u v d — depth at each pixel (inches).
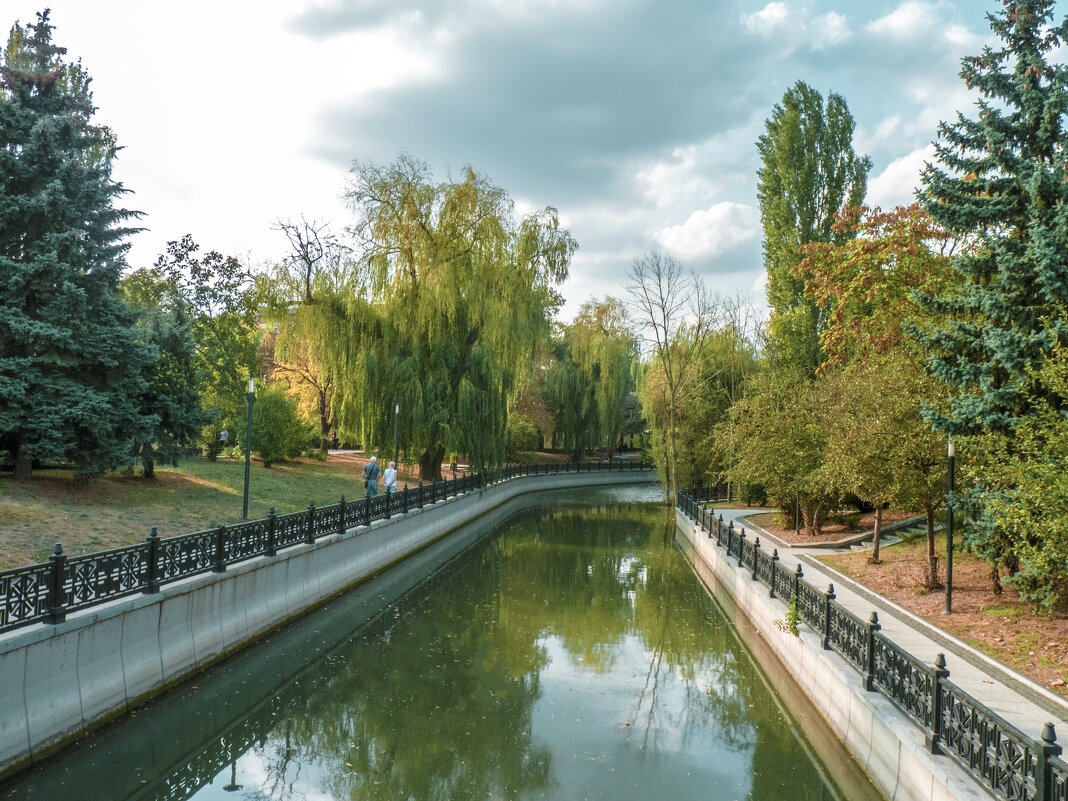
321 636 523.5
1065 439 326.6
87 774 305.1
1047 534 335.9
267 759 337.1
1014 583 424.2
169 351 779.4
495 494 1483.8
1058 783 179.2
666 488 1614.2
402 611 624.1
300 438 1268.5
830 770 330.0
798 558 707.4
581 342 2038.6
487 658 497.0
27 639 279.7
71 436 606.9
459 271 1048.8
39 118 622.2
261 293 1016.9
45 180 631.8
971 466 410.0
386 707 402.3
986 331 399.2
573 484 2135.8
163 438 746.2
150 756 337.4
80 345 620.7
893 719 277.4
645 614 642.2
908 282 658.8
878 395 534.6
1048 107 400.5
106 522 573.3
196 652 407.2
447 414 1040.2
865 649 324.2
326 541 607.8
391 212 1037.2
